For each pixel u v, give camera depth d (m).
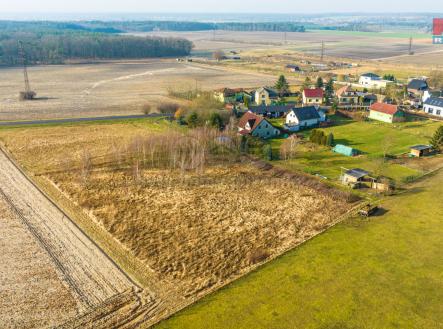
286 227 53.19
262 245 48.94
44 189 64.44
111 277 43.12
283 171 72.25
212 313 37.62
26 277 42.91
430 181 67.06
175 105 116.62
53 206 58.88
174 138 82.25
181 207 58.38
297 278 42.25
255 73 199.25
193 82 170.50
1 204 59.12
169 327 36.09
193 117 96.81
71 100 133.88
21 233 51.41
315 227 53.19
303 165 75.25
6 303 39.09
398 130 97.81
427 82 157.00
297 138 88.69
